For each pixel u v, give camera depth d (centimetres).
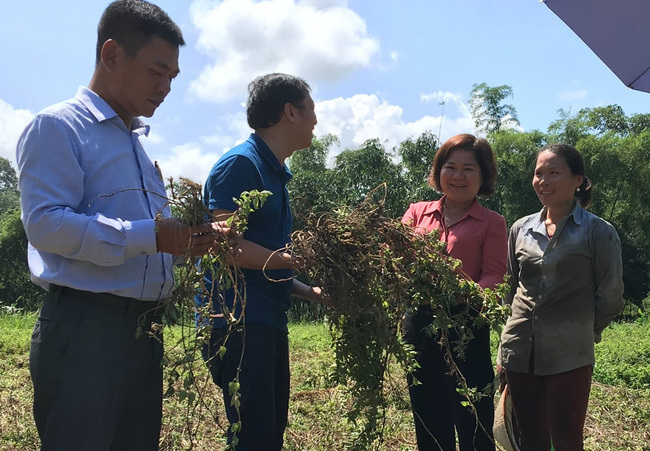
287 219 282
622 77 361
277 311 264
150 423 233
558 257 314
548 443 328
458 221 331
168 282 232
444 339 265
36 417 213
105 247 196
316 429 444
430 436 322
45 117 203
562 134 2752
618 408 545
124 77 219
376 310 240
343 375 257
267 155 269
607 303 309
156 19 218
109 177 217
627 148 2620
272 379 254
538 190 323
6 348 812
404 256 256
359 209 257
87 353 208
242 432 246
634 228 2867
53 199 197
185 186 204
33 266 215
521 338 323
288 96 272
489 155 331
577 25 343
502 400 353
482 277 319
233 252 210
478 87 2839
